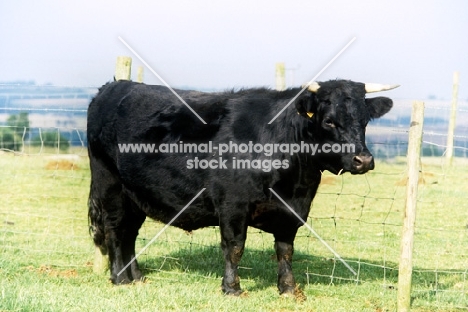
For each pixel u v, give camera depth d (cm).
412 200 660
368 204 1391
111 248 791
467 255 977
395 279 826
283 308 681
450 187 1536
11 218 1179
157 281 787
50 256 895
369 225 1191
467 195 1445
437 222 1217
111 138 785
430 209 1320
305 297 719
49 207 1303
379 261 934
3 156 1931
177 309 636
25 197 1397
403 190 1545
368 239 1078
